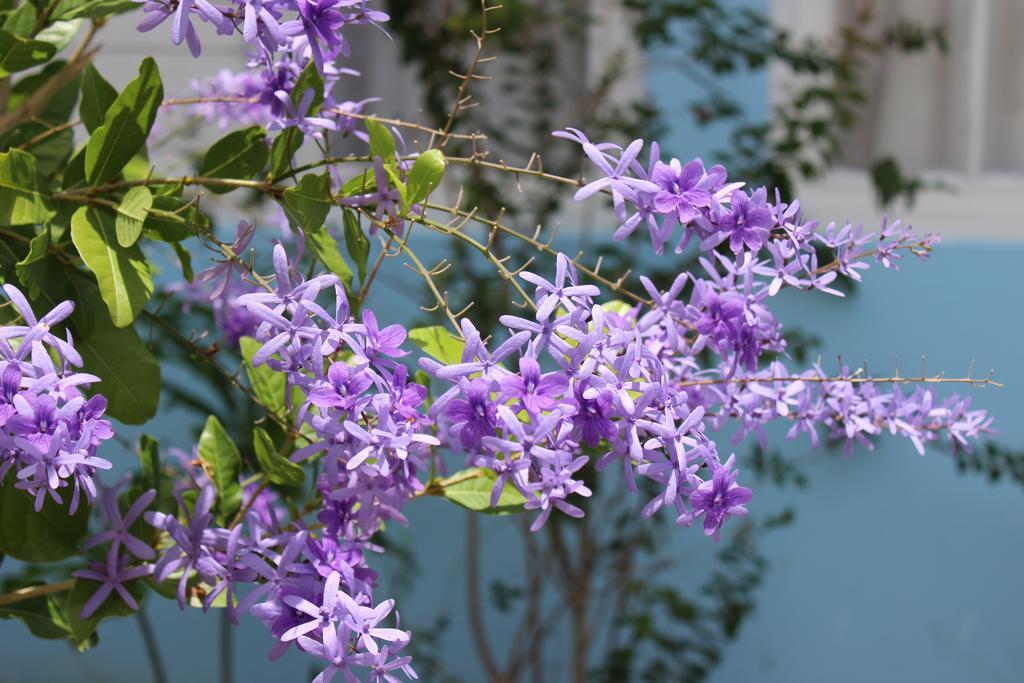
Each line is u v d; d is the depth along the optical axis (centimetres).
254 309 75
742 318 88
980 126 316
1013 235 317
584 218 288
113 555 89
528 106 273
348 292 95
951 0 313
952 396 99
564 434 74
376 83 281
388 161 89
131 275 87
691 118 304
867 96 317
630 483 76
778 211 85
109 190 91
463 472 97
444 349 90
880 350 313
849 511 317
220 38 250
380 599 299
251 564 81
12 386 68
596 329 73
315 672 308
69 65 104
